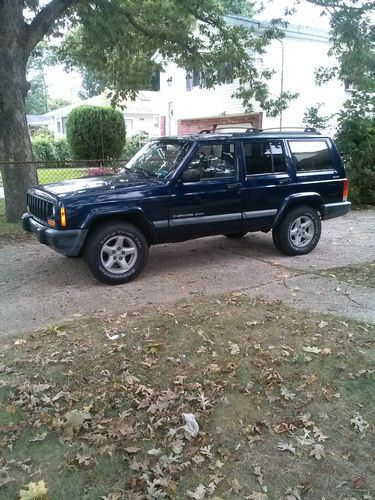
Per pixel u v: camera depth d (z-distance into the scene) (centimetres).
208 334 453
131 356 412
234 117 1973
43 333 461
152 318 493
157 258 753
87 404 344
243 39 1363
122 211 599
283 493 262
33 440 306
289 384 370
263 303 535
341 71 1321
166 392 356
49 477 275
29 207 680
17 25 944
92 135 2491
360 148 1304
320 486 267
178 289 597
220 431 315
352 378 377
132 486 269
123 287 608
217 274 662
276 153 716
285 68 1741
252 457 290
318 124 1362
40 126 4994
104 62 1356
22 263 722
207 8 1227
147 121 3716
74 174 1652
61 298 566
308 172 746
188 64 1289
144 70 1430
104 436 309
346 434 312
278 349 424
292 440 306
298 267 695
